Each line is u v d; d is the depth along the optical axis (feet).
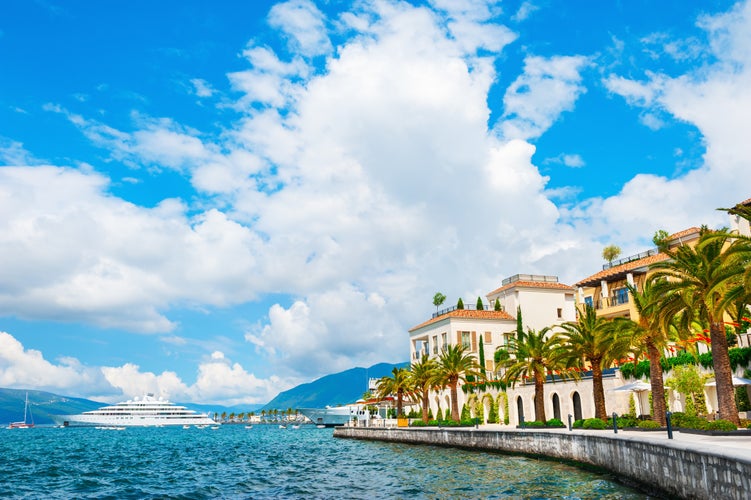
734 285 99.96
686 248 109.19
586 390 198.29
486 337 290.15
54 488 123.75
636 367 177.88
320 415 543.80
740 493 53.78
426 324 312.29
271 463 177.68
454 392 236.63
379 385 303.48
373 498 96.07
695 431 100.63
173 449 279.49
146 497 107.04
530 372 198.59
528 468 123.95
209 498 104.53
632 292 141.69
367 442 268.00
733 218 164.45
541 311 296.10
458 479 112.98
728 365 103.50
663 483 76.18
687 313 114.32
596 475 105.81
